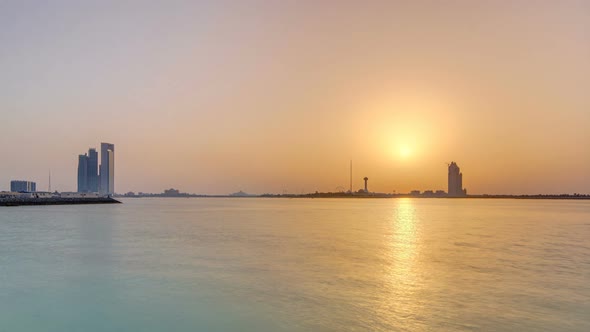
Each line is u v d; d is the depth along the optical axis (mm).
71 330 14773
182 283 21266
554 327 14586
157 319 15797
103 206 163250
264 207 167750
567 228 55250
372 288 20078
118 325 15219
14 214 89062
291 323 15211
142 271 24344
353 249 33562
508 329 14414
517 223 66000
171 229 52656
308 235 45219
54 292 19672
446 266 25734
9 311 16859
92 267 25672
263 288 20141
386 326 14805
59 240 40031
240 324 15180
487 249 33438
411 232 49094
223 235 44969
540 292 19234
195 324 15227
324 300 18016
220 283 21234
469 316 15805
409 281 21531
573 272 23844
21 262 27547
